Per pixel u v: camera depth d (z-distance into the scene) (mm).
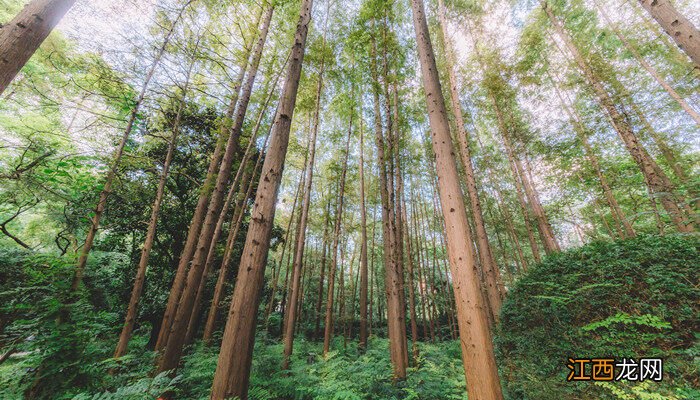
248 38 6594
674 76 7723
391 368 5664
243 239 9852
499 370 4344
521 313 4406
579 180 10070
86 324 3711
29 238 9047
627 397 2762
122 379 3885
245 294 2703
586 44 8609
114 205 7383
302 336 12398
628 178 8516
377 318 20516
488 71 9625
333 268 9016
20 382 3213
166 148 8586
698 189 3797
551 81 10070
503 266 15367
